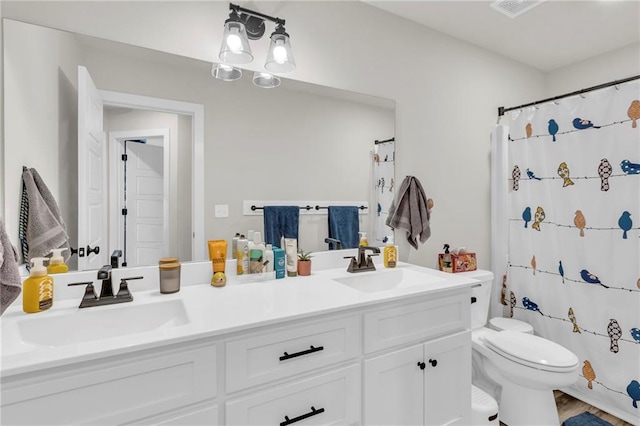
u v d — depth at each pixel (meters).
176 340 0.88
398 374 1.32
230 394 0.98
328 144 1.84
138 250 1.40
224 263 1.47
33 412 0.75
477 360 1.97
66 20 1.25
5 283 0.95
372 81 1.97
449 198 2.30
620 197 1.90
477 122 2.44
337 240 1.87
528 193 2.34
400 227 2.04
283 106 1.71
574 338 2.11
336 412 1.17
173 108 1.46
